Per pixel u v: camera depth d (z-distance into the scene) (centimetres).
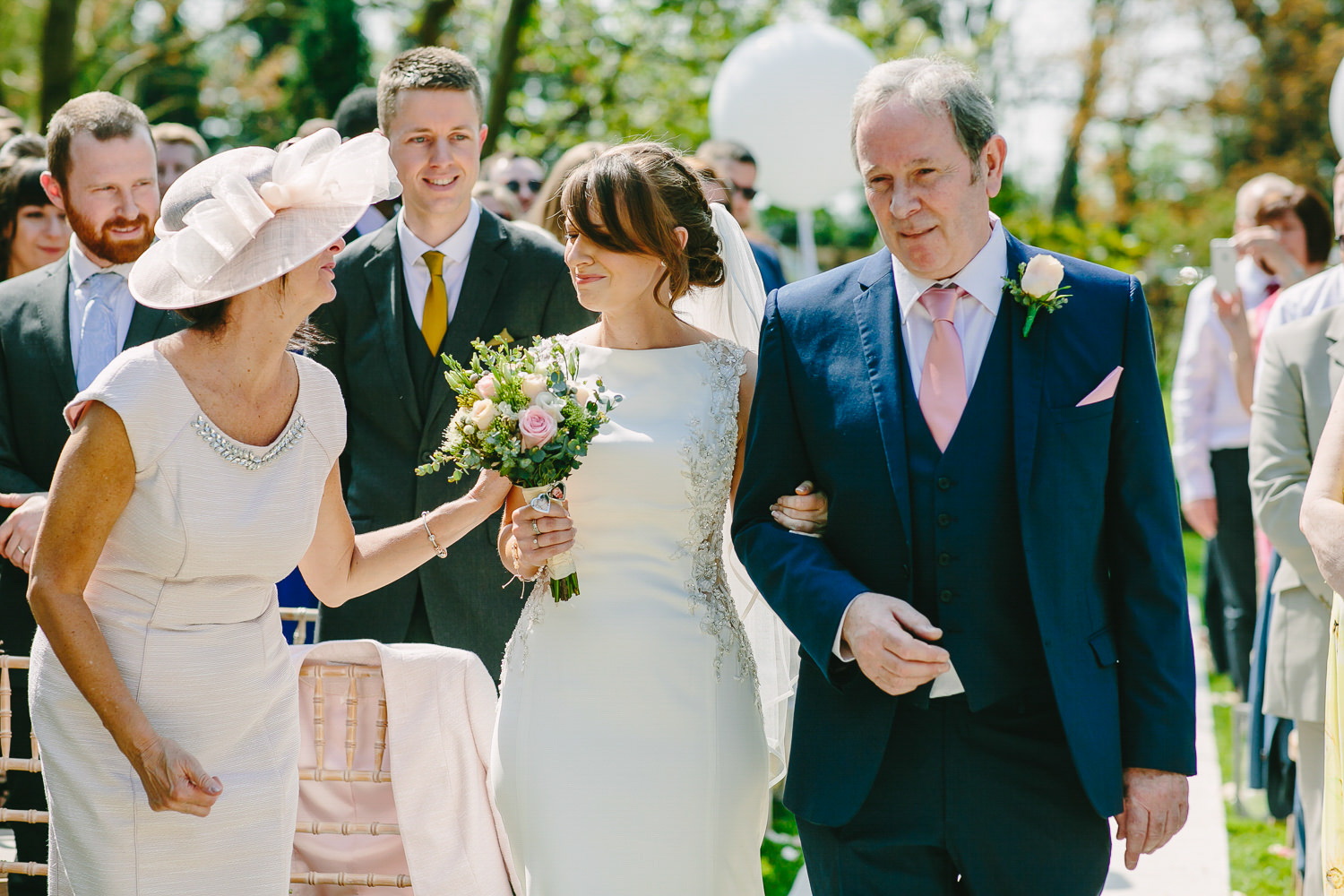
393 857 349
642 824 296
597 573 307
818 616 257
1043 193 2542
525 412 284
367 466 398
